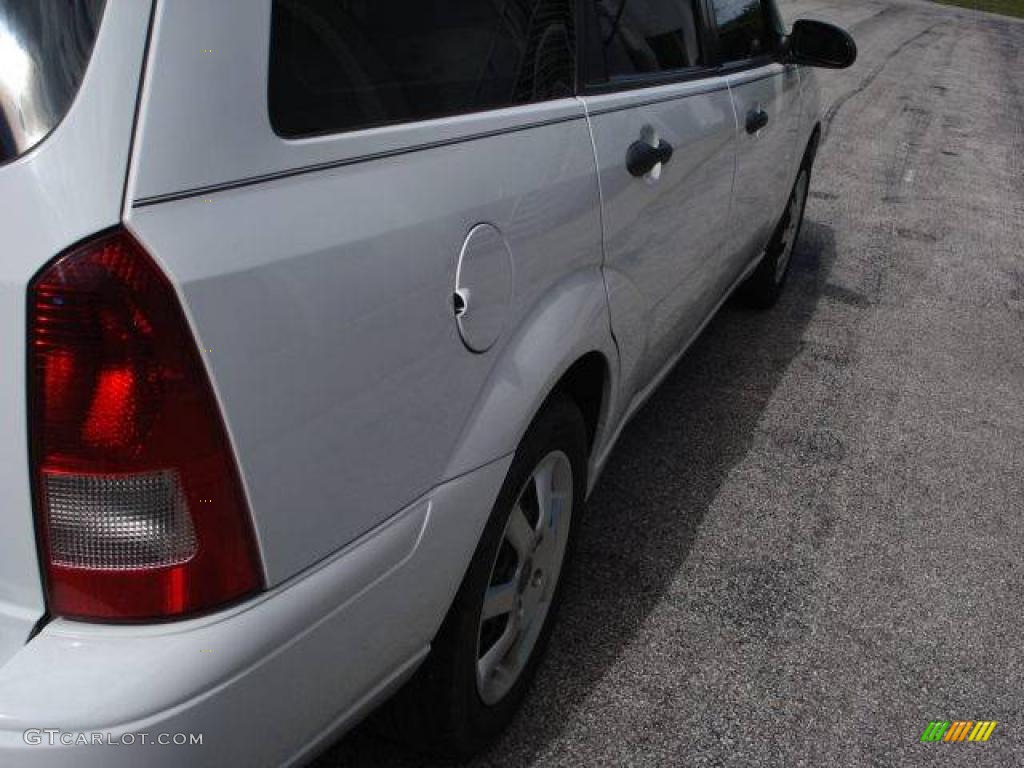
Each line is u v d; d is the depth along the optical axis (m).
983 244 7.24
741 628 2.84
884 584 3.12
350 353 1.47
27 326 1.22
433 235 1.63
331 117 1.50
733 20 3.69
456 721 2.04
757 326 5.24
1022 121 12.92
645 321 2.73
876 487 3.72
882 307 5.73
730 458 3.82
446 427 1.74
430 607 1.79
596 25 2.45
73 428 1.24
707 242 3.29
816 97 5.14
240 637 1.34
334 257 1.43
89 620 1.30
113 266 1.21
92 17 1.24
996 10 34.25
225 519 1.32
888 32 22.23
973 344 5.29
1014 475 3.91
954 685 2.71
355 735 2.28
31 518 1.28
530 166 1.97
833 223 7.43
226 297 1.28
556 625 2.76
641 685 2.57
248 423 1.33
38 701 1.22
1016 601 3.11
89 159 1.21
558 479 2.36
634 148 2.46
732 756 2.37
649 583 3.00
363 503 1.55
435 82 1.77
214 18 1.30
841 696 2.62
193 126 1.27
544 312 2.05
